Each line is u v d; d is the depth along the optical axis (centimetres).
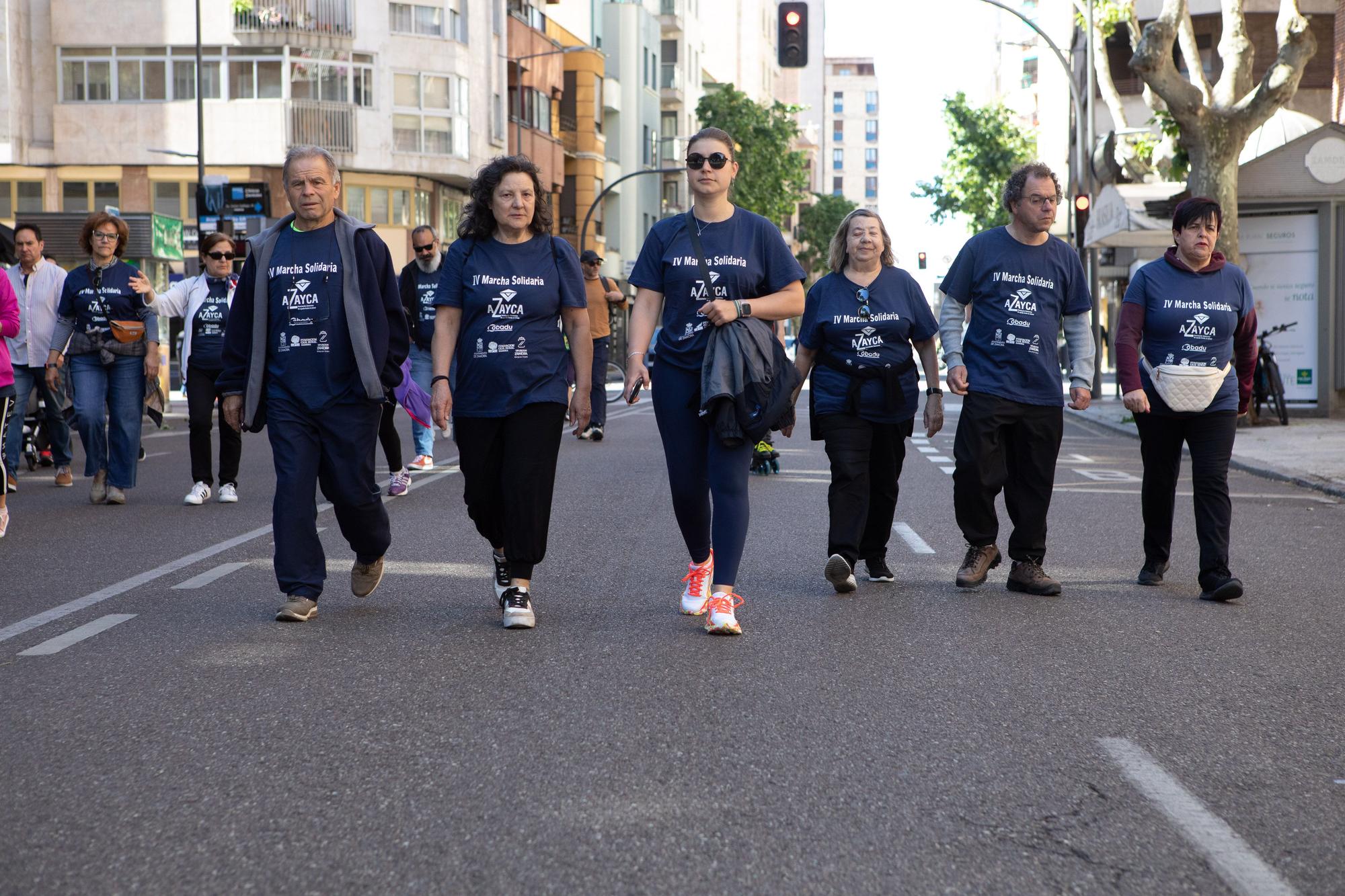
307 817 427
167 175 4456
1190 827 422
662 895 369
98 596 799
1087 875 384
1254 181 2362
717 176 700
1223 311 816
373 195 4612
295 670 616
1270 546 1033
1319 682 606
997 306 817
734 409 681
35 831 416
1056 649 671
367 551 757
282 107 4431
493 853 398
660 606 770
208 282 1252
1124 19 2609
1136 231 2528
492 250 719
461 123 4756
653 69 7406
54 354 1236
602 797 446
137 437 1244
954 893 371
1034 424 819
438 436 2111
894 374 813
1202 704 568
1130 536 1067
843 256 827
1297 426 2227
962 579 833
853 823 424
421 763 481
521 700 564
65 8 4428
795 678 607
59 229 3909
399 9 4597
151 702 562
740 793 451
